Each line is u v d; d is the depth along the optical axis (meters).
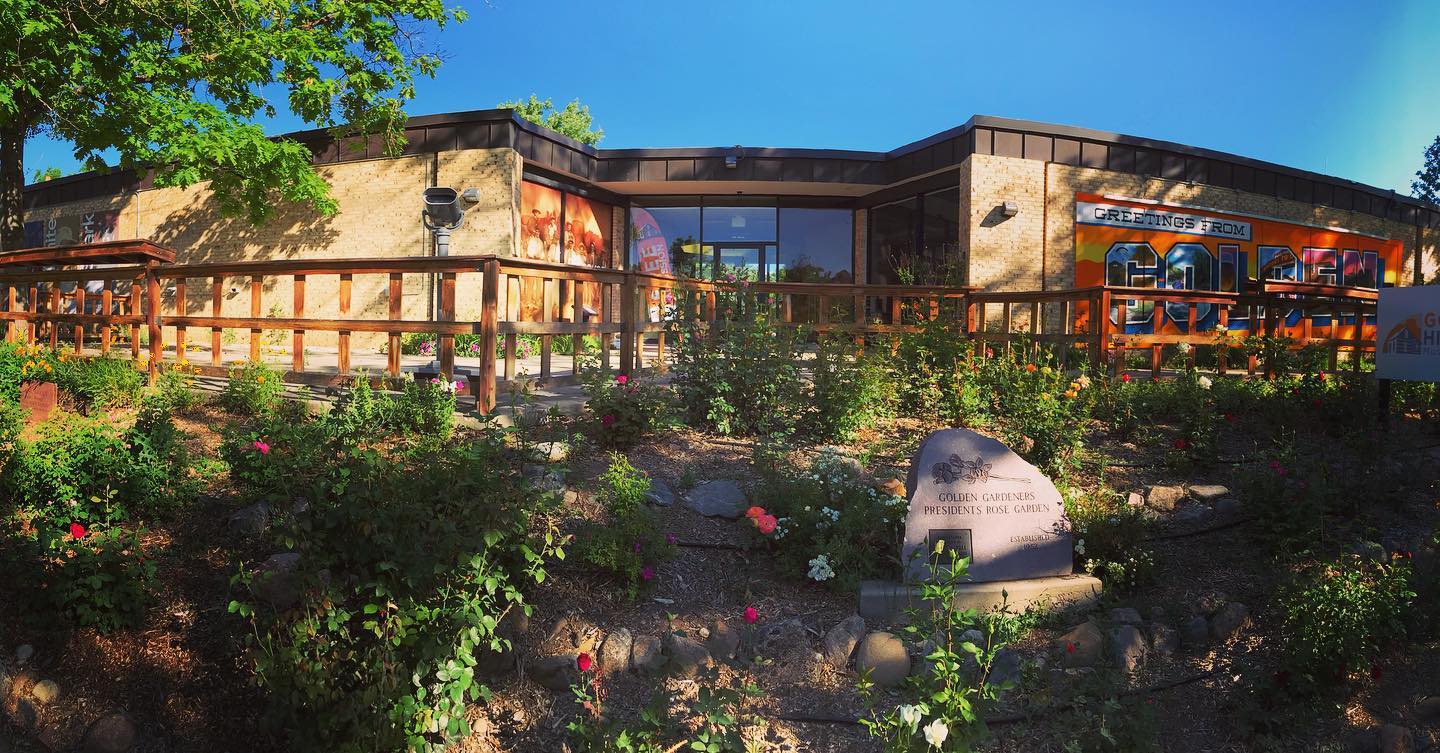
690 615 4.32
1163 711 3.82
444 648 3.42
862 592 4.36
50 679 3.71
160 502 4.68
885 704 3.80
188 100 14.33
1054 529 4.76
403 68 16.09
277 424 4.96
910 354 7.88
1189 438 6.44
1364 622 3.88
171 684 3.79
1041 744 3.59
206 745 3.56
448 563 3.54
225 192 15.73
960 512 4.64
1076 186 15.92
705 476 5.70
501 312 15.08
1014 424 6.71
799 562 4.68
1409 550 4.88
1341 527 5.17
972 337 9.74
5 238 14.67
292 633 3.46
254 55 14.12
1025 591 4.54
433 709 3.45
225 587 4.26
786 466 5.61
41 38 12.12
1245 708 3.77
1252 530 5.23
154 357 7.61
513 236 15.30
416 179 15.94
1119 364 8.96
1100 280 16.22
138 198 19.48
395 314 6.64
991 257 15.26
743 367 6.75
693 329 7.09
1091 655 4.14
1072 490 5.59
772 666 4.02
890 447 6.43
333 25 15.95
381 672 3.34
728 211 19.03
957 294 9.53
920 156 16.47
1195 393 7.29
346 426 5.44
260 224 16.61
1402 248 22.30
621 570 4.47
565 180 17.08
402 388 6.61
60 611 3.89
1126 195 16.42
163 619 4.08
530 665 3.95
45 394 6.12
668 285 8.18
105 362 7.46
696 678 3.86
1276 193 18.72
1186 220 17.19
